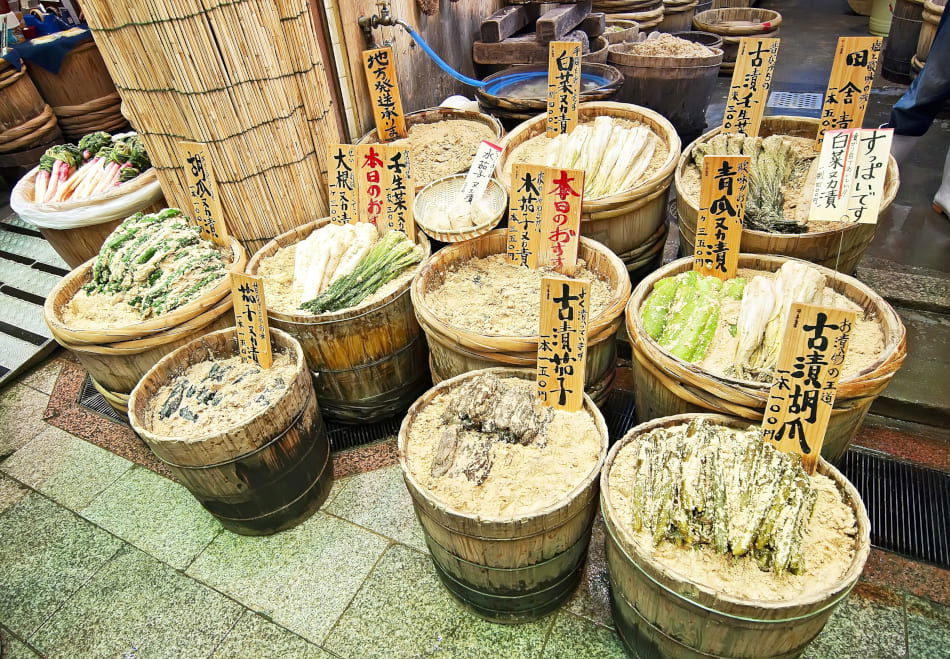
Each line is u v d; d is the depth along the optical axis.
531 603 2.62
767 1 10.59
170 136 3.62
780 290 2.73
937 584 2.73
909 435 3.38
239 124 3.48
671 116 5.22
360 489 3.50
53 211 4.09
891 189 3.12
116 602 3.06
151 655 2.82
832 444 2.49
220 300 3.37
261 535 3.29
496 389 2.60
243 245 3.89
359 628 2.83
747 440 2.28
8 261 5.78
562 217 3.08
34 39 6.03
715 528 2.02
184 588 3.09
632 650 2.49
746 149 3.54
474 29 6.11
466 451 2.42
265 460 2.92
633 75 5.10
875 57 3.29
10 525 3.54
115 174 4.56
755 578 1.94
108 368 3.33
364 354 3.40
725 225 2.88
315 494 3.33
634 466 2.31
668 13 7.79
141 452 3.96
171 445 2.70
